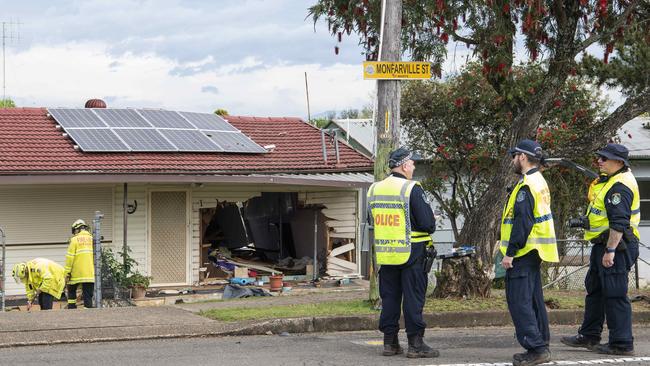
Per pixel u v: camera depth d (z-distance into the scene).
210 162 20.09
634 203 9.80
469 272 14.20
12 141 19.47
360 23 14.81
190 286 20.16
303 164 21.17
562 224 21.75
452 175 24.11
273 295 18.58
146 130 21.05
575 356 9.48
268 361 9.07
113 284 17.42
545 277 18.78
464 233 14.58
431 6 14.11
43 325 11.32
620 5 15.00
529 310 8.87
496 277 18.05
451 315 12.73
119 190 19.62
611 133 14.87
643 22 15.49
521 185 8.92
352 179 20.59
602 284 9.73
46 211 18.92
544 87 14.59
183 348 10.08
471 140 23.70
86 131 20.28
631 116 14.72
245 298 16.55
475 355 9.60
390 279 9.48
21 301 18.02
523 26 14.16
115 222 19.55
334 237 21.69
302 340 10.95
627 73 20.70
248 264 21.16
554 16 14.57
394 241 9.24
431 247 9.40
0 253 18.45
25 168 17.97
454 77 23.66
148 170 18.78
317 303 14.13
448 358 9.35
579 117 22.95
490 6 13.84
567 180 21.73
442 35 14.64
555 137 21.44
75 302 16.58
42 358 9.34
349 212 21.50
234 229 21.42
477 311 12.89
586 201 21.64
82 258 16.34
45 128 20.61
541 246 8.88
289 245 22.98
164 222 20.03
